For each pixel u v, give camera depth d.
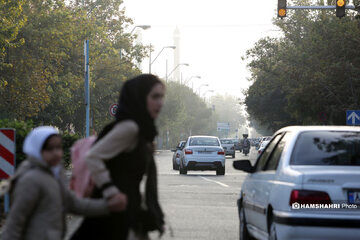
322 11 154.25
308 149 29.16
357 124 119.88
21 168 17.64
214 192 75.56
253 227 34.31
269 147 34.56
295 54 162.38
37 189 17.11
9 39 124.94
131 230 18.12
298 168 28.19
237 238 40.75
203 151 115.50
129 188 18.08
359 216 26.17
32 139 17.48
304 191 26.62
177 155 136.88
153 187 18.81
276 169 30.05
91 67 182.88
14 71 143.38
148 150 18.31
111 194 17.44
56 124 193.12
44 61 158.38
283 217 26.78
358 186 26.42
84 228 18.36
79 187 18.42
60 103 168.25
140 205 18.41
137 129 17.89
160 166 157.25
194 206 59.94
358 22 137.88
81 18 171.75
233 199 67.19
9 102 146.75
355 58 139.00
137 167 18.17
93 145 18.52
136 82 18.28
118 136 17.69
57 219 17.42
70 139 72.19
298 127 31.52
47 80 152.62
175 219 50.16
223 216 52.44
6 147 41.31
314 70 147.12
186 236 41.22
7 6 123.88
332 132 30.22
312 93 143.88
